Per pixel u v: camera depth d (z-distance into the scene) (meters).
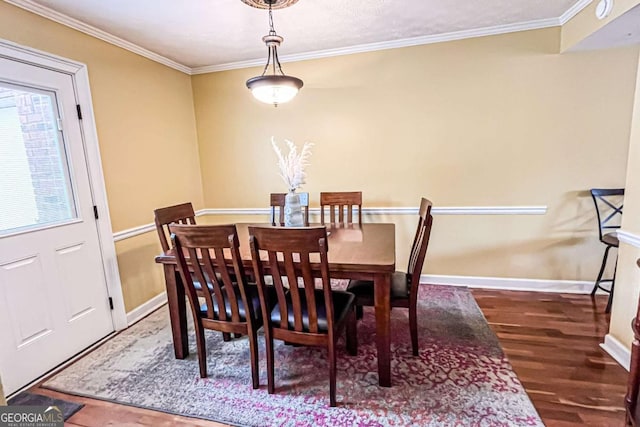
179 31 2.64
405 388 1.85
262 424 1.64
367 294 2.09
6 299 1.95
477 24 2.77
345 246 2.10
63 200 2.31
